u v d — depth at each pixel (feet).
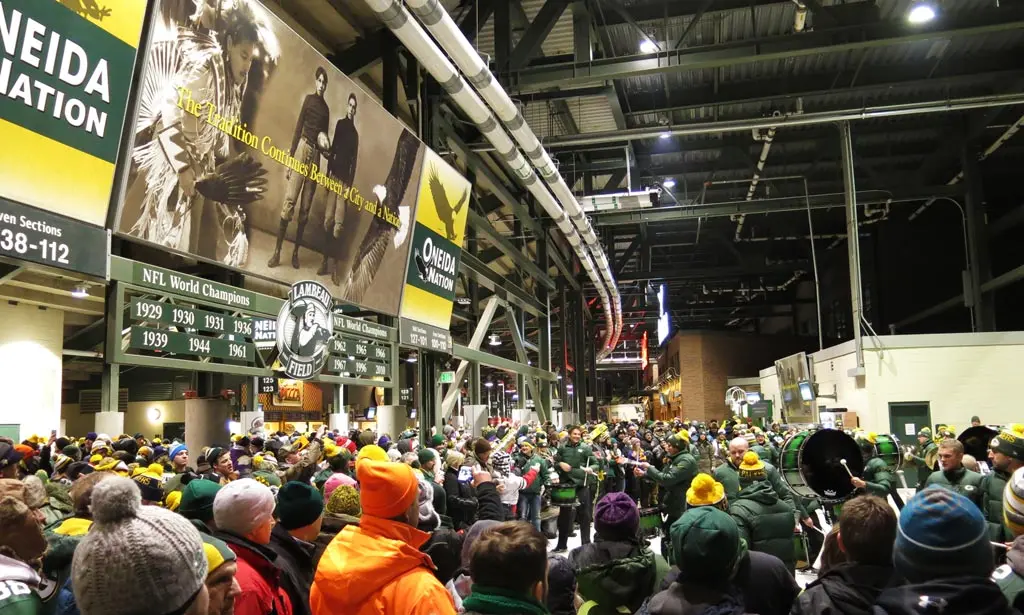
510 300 85.81
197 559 5.18
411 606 8.16
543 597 8.16
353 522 13.58
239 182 34.19
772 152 105.60
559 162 95.45
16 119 23.43
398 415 50.03
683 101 85.66
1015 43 76.28
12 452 14.88
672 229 147.84
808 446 22.08
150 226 29.37
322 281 42.39
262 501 10.37
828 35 60.54
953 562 7.16
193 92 30.66
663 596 9.80
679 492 29.09
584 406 138.31
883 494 28.37
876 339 80.28
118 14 26.66
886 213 123.85
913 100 88.38
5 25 22.77
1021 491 10.87
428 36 46.16
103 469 19.39
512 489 33.40
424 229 54.03
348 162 42.93
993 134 99.86
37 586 8.96
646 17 67.05
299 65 36.94
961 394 78.59
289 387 89.25
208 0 30.63
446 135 63.21
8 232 23.04
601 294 136.87
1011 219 95.14
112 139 27.07
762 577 11.43
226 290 34.24
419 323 55.47
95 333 58.59
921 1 59.62
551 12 61.41
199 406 29.55
